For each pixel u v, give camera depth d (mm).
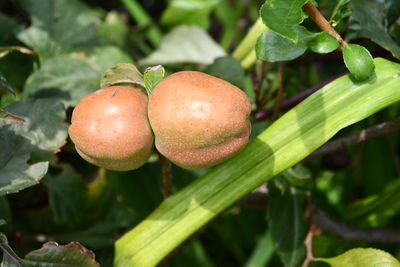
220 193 456
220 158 406
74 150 508
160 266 508
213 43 638
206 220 458
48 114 461
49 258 438
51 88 529
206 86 396
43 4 574
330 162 646
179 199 460
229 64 537
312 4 423
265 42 433
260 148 452
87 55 546
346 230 567
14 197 540
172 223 460
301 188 526
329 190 692
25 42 564
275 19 410
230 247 665
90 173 579
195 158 404
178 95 393
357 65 424
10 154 451
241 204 552
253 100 562
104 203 563
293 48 430
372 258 470
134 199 606
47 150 456
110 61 547
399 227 630
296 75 634
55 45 568
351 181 672
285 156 450
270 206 522
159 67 412
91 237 541
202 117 390
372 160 658
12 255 435
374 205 575
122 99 404
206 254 657
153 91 404
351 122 440
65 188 535
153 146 420
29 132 456
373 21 487
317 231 555
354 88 442
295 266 522
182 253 628
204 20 740
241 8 812
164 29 750
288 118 450
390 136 671
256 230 670
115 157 406
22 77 550
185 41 637
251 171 453
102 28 662
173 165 575
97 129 400
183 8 728
